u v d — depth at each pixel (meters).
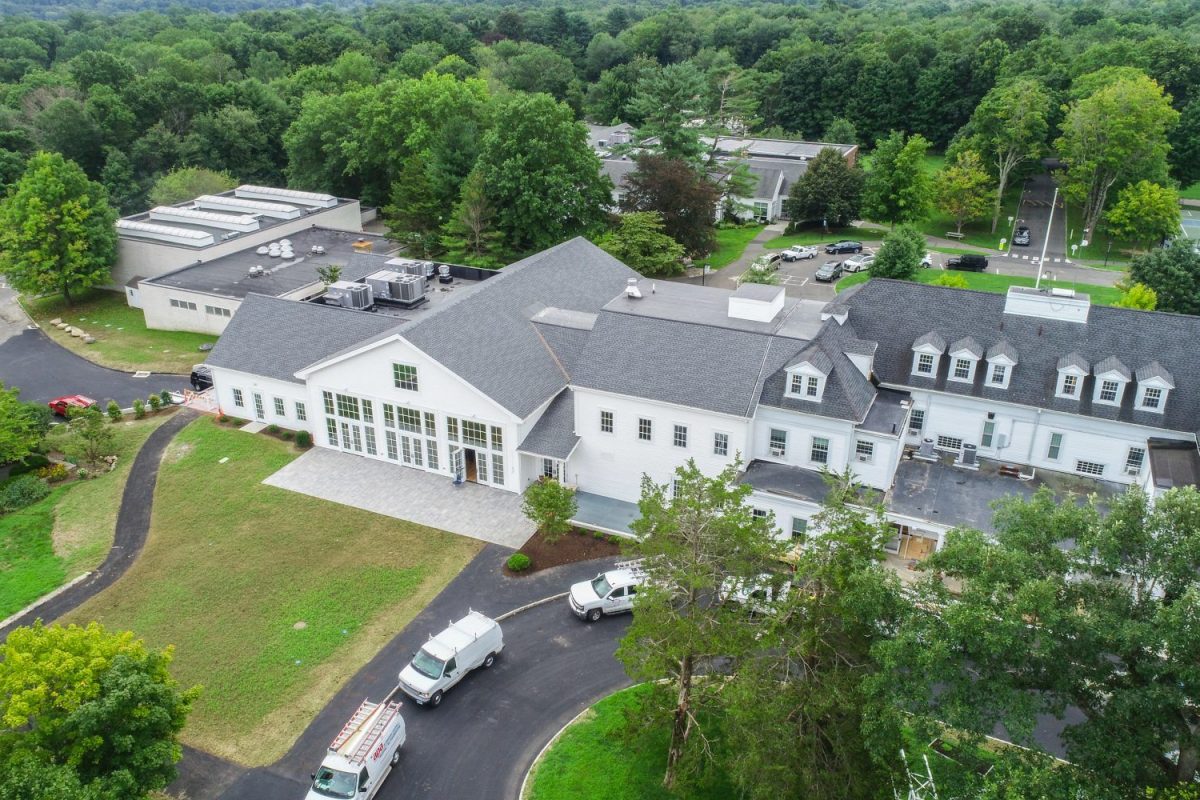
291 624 41.53
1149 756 25.00
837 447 46.09
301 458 56.62
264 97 125.25
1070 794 24.06
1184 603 22.81
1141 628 23.27
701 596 31.12
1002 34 160.38
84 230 84.56
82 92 124.75
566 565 45.81
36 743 27.39
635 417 49.25
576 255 68.00
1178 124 109.31
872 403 48.06
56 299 90.19
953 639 24.67
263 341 61.25
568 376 54.44
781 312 54.56
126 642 30.44
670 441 48.91
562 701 37.12
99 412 59.62
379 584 44.34
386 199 115.44
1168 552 24.75
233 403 62.28
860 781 27.17
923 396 49.41
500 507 50.97
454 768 33.81
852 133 141.38
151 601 43.34
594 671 38.78
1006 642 23.66
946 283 76.38
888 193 105.38
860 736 27.52
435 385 51.34
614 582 42.44
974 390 48.19
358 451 56.81
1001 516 28.00
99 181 112.19
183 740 34.94
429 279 75.06
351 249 91.00
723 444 47.66
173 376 71.19
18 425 54.69
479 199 85.19
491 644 38.91
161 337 79.38
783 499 44.16
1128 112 97.25
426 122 104.62
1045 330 48.03
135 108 116.94
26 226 82.25
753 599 29.19
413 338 50.91
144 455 57.78
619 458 50.72
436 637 38.22
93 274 85.69
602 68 192.75
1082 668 24.98
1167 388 44.12
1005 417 47.88
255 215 97.12
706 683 31.33
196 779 33.22
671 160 93.81
